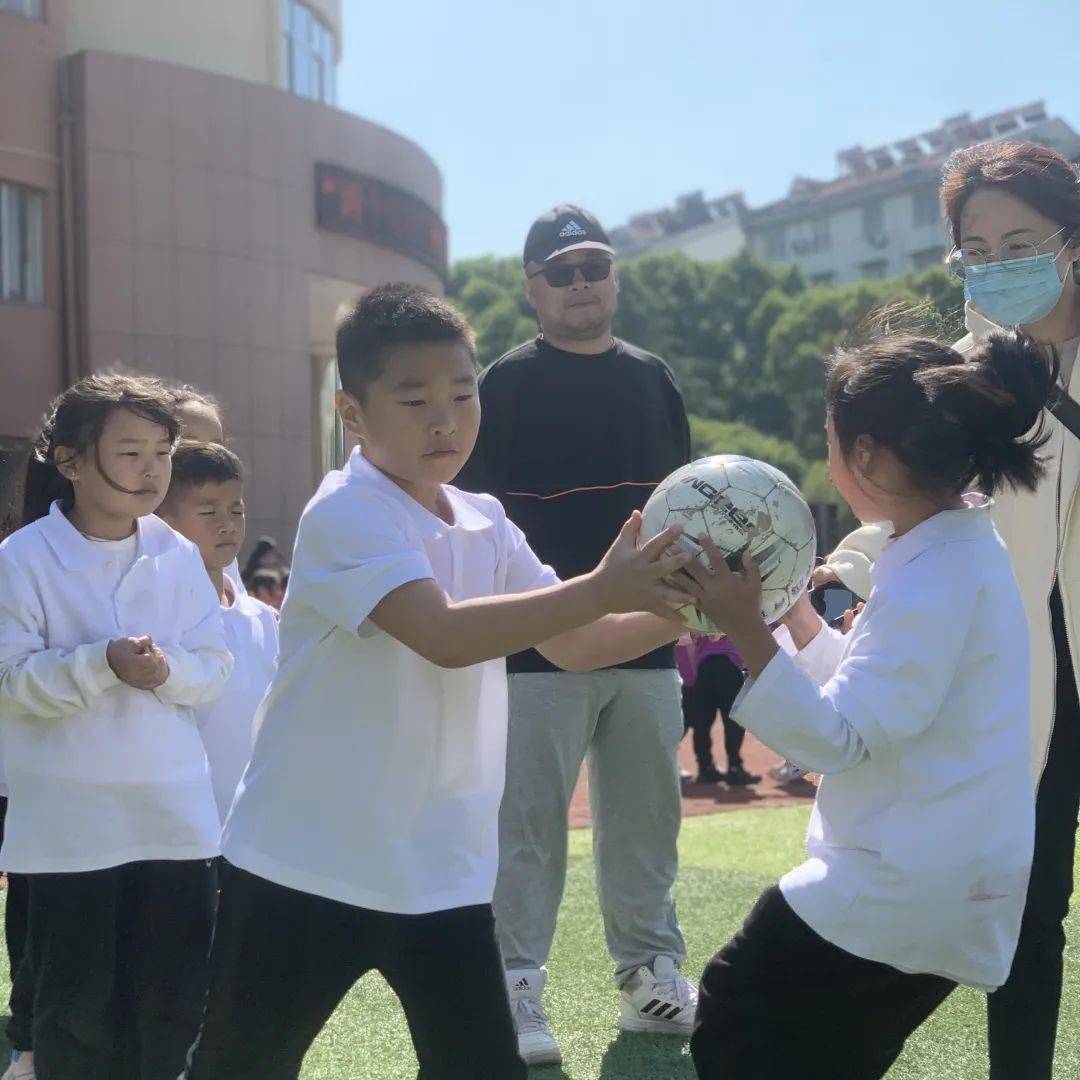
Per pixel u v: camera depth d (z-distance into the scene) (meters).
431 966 2.39
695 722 9.75
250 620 4.22
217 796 4.01
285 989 2.39
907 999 2.35
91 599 3.36
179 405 4.45
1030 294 3.00
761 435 46.72
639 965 3.90
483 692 2.51
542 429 4.04
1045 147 3.11
